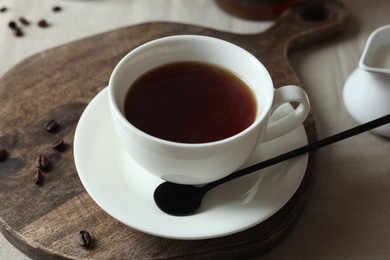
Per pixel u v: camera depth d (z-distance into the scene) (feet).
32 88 1.51
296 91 1.17
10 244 1.28
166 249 1.19
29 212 1.24
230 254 1.20
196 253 1.18
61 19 1.90
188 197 1.17
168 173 1.14
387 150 1.45
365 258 1.24
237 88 1.24
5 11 1.93
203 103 1.22
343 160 1.42
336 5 1.82
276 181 1.22
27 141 1.39
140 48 1.22
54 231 1.21
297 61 1.72
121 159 1.24
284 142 1.30
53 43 1.82
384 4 1.94
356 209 1.33
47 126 1.41
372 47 1.44
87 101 1.49
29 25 1.88
